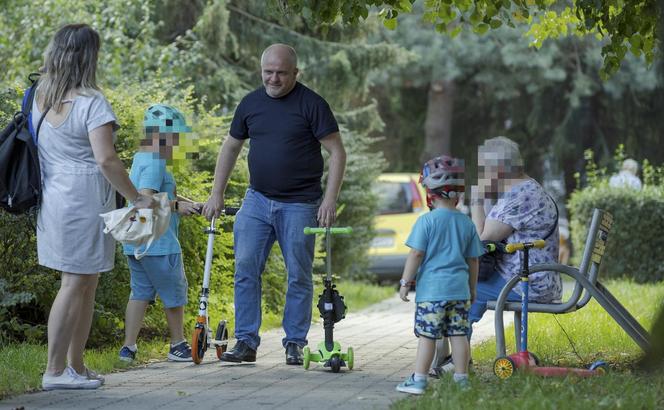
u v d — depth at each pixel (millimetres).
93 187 13961
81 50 13961
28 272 18406
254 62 38844
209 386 14656
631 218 37625
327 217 16859
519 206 15945
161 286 17219
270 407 12844
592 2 18031
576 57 61156
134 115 19969
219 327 17594
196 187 20703
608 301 15586
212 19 35938
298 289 17297
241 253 17312
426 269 14094
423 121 71000
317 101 17141
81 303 14188
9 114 18844
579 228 39000
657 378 14219
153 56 32938
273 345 20062
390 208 41188
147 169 16672
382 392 14117
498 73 62594
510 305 15648
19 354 16078
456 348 14156
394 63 40000
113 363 16562
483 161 16219
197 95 35812
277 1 18172
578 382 13578
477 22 19484
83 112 13805
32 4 31469
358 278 39531
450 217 14164
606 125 64875
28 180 13781
